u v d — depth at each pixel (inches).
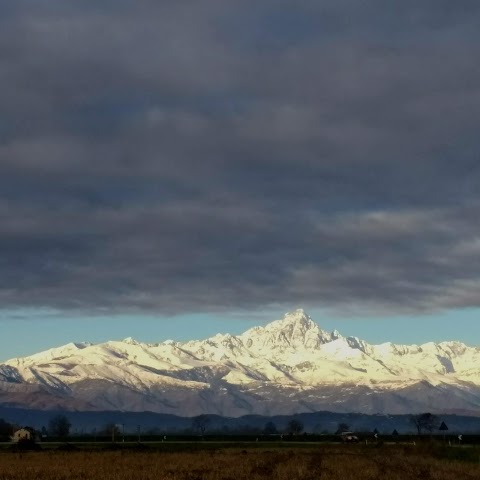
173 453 7229.3
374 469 4648.1
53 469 4795.8
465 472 4446.4
